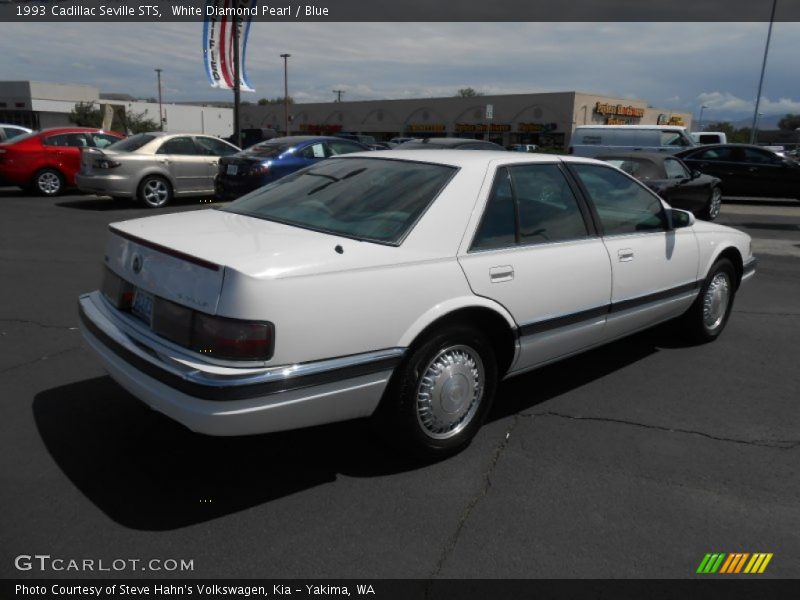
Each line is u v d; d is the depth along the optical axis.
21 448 3.36
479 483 3.18
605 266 3.96
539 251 3.58
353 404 2.92
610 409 4.06
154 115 64.62
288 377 2.64
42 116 61.44
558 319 3.70
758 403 4.20
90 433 3.54
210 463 3.29
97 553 2.59
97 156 12.12
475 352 3.34
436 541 2.73
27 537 2.67
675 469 3.35
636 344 5.36
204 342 2.65
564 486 3.17
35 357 4.62
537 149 43.97
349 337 2.82
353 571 2.54
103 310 3.31
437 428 3.29
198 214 3.68
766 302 6.83
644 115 55.25
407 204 3.27
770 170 15.67
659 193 10.82
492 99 52.00
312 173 3.94
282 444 3.50
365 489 3.10
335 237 3.05
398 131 58.22
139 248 3.05
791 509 3.02
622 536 2.79
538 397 4.23
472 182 3.41
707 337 5.32
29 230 9.79
